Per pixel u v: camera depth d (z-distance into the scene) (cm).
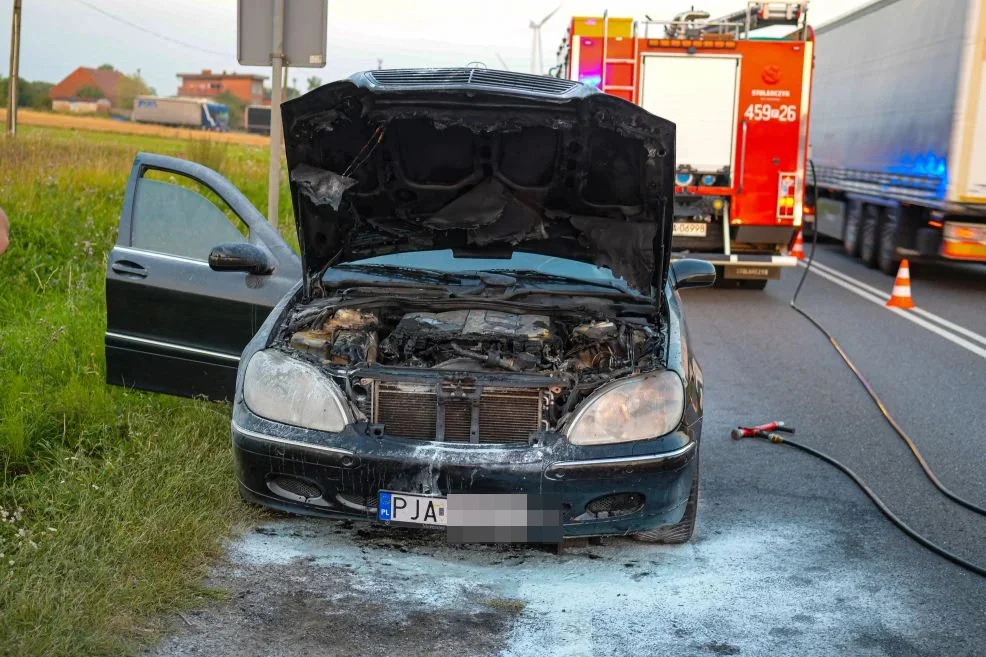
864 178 1644
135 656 334
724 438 661
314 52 715
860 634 381
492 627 374
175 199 571
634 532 429
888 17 1541
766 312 1195
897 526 504
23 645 318
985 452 640
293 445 420
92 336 672
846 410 738
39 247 952
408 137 491
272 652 345
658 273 513
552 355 476
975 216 1341
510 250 552
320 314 492
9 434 504
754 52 1248
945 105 1306
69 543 399
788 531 493
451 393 427
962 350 977
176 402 579
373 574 416
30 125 5038
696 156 1264
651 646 365
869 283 1485
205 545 417
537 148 488
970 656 367
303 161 498
